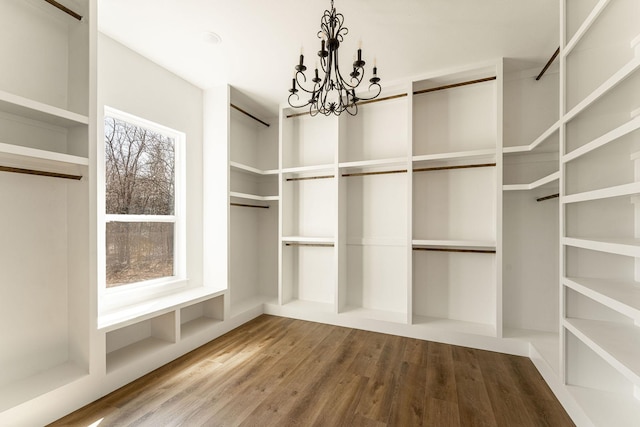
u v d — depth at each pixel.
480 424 1.72
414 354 2.62
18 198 1.83
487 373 2.30
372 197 3.55
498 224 2.73
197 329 2.88
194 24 2.24
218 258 3.29
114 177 2.56
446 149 3.17
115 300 2.45
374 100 3.42
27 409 1.61
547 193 2.80
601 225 1.82
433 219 3.23
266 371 2.32
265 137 4.19
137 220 2.71
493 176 2.99
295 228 3.98
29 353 1.87
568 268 1.90
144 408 1.85
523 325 2.88
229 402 1.92
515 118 2.90
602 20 1.55
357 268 3.60
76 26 2.01
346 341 2.90
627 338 1.58
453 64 2.80
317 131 3.89
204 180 3.38
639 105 1.63
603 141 1.43
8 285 1.78
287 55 2.67
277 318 3.58
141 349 2.42
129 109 2.58
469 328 2.88
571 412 1.75
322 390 2.06
